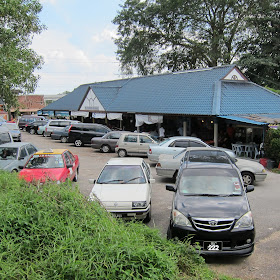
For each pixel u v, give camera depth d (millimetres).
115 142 22547
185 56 47219
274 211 9727
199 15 42500
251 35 40750
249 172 12758
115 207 8008
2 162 12766
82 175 15180
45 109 43438
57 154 11938
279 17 38719
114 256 4648
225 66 23766
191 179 7926
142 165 10070
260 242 7449
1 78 14039
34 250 5098
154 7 42344
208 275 5406
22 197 6164
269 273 6043
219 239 6379
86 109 33719
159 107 24125
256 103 21766
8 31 14523
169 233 6992
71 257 4645
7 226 5312
